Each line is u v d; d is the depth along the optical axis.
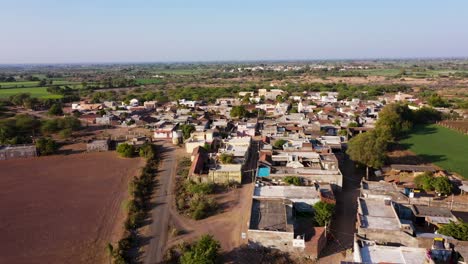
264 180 71.69
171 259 49.16
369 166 79.69
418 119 137.88
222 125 128.38
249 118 147.12
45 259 50.22
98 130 135.00
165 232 56.97
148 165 89.69
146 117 150.38
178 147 108.56
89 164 93.12
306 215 59.41
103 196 71.88
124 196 71.56
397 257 43.19
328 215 55.34
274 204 59.28
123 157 98.75
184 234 56.19
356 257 44.22
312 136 109.56
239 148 94.56
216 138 108.12
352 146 82.88
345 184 75.38
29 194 73.25
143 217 62.16
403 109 131.62
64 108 186.38
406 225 48.91
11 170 88.88
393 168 81.06
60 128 128.12
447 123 136.62
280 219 53.75
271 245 49.94
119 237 55.66
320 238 49.62
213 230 57.09
